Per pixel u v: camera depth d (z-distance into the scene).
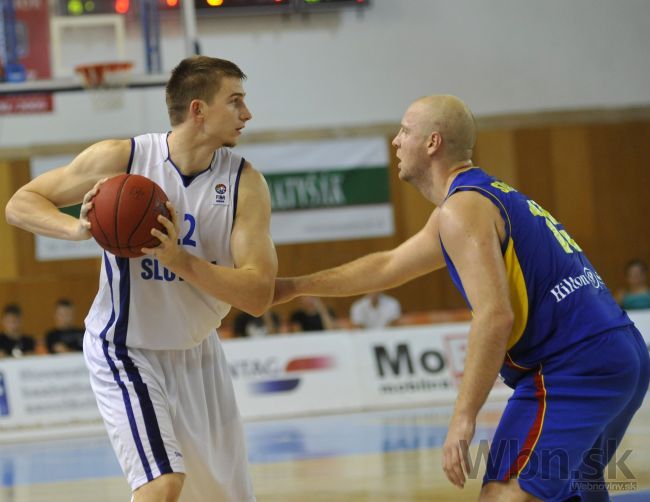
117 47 26.59
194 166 7.93
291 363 24.34
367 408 24.39
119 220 7.19
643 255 34.00
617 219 33.81
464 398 6.61
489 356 6.58
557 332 6.89
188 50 26.59
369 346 24.73
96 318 8.04
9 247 32.00
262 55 32.12
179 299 7.86
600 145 33.59
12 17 25.98
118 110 31.48
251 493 8.48
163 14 26.77
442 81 32.78
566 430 6.75
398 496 12.34
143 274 7.78
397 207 32.72
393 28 32.53
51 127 31.53
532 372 7.02
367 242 32.72
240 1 31.48
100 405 7.80
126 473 7.54
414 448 16.67
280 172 32.38
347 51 32.38
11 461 18.58
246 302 7.64
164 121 31.53
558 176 33.53
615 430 7.48
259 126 32.25
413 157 7.44
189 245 7.88
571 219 33.66
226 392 8.40
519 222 6.93
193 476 8.17
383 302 28.75
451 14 32.75
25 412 23.06
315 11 31.94
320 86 32.34
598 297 7.09
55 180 7.94
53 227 7.64
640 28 33.44
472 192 6.97
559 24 33.19
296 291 8.76
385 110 32.56
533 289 6.89
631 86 33.47
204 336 8.13
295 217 32.50
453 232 6.84
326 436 19.20
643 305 27.11
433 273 33.09
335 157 32.50
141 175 7.76
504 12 32.94
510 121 33.12
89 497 13.64
